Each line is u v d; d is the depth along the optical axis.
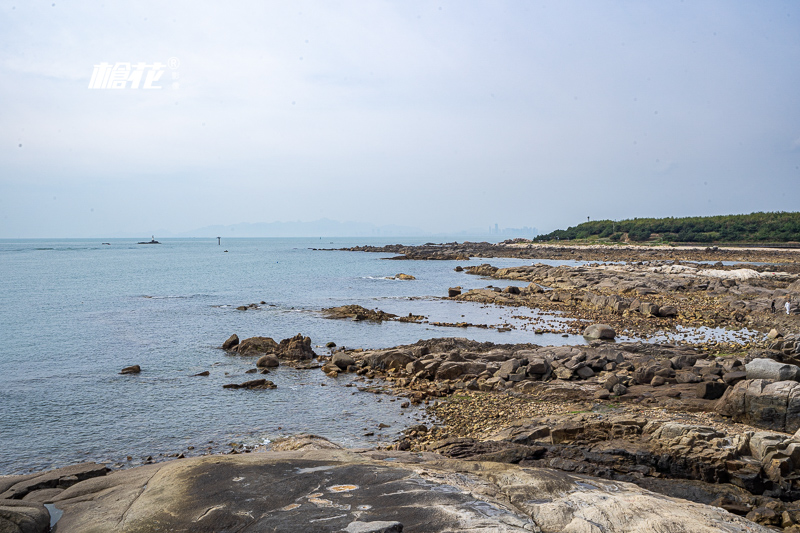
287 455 12.34
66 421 19.14
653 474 13.27
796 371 18.28
